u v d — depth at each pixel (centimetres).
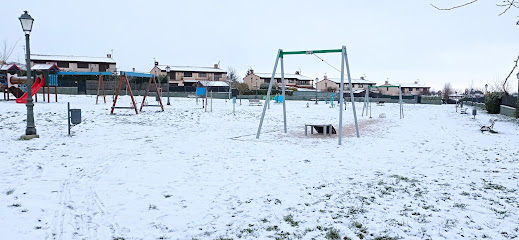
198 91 3472
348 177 781
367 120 2473
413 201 611
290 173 816
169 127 1673
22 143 1088
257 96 6016
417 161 966
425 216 539
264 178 769
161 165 880
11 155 916
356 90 8238
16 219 509
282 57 1594
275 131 1670
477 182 736
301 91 6894
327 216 543
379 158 1009
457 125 2111
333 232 483
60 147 1062
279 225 510
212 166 881
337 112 3209
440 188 691
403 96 7225
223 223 518
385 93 9344
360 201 612
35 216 525
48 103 2388
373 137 1500
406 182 737
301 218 535
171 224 512
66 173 771
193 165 889
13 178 714
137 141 1241
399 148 1195
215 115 2392
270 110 3169
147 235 474
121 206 580
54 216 529
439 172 830
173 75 7081
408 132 1716
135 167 852
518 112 2550
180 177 770
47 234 467
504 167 883
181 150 1097
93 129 1461
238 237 471
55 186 675
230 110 2891
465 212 556
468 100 5841
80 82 5194
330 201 613
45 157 916
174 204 596
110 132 1417
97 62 6231
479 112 3528
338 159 990
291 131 1683
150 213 553
